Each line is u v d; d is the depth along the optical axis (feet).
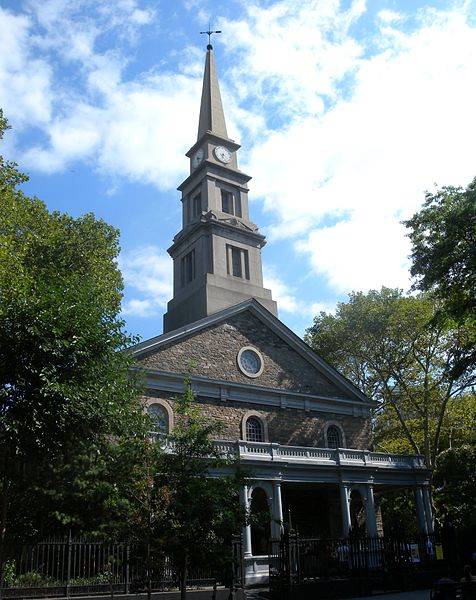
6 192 83.87
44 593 62.44
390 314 144.56
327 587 71.72
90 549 67.00
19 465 50.26
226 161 152.35
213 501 49.67
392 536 83.87
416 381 146.41
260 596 73.61
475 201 95.20
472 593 49.55
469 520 136.26
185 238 142.31
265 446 100.12
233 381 110.52
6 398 46.83
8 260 71.00
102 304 57.11
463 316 101.45
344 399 124.16
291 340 122.62
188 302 131.13
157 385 99.86
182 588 50.14
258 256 141.28
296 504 113.50
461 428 151.12
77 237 107.96
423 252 101.96
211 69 169.17
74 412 48.42
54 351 47.85
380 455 115.24
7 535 52.54
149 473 52.16
